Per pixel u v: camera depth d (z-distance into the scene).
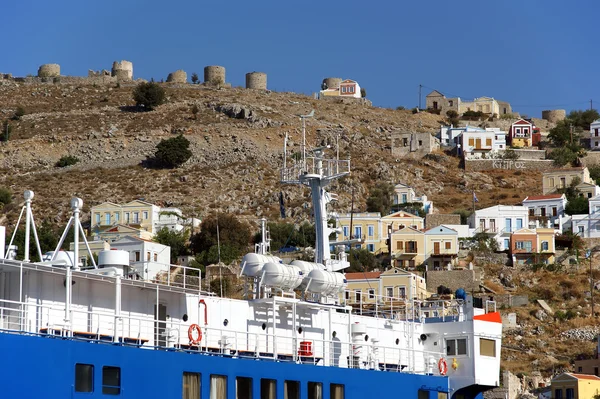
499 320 57.94
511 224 166.88
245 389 45.84
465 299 59.16
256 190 180.75
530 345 123.75
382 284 132.88
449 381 56.31
